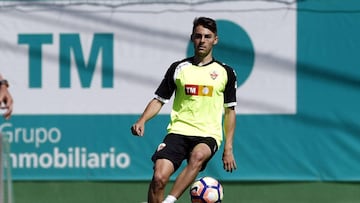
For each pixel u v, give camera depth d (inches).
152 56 1593.3
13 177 1611.7
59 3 1603.1
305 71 1565.0
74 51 1603.1
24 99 1609.3
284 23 1568.7
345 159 1561.3
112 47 1596.9
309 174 1572.3
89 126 1605.6
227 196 1585.9
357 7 1557.6
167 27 1589.6
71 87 1603.1
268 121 1576.0
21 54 1608.0
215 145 1208.8
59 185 1610.5
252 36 1573.6
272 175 1579.7
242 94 1577.3
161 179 1178.0
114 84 1598.2
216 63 1224.8
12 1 1609.3
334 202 1567.4
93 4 1600.6
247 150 1581.0
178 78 1214.9
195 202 1277.1
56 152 1609.3
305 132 1568.7
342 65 1561.3
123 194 1604.3
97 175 1608.0
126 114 1598.2
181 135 1209.4
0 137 912.3
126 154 1601.9
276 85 1569.9
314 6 1563.7
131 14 1594.5
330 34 1561.3
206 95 1210.0
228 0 1574.8
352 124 1557.6
